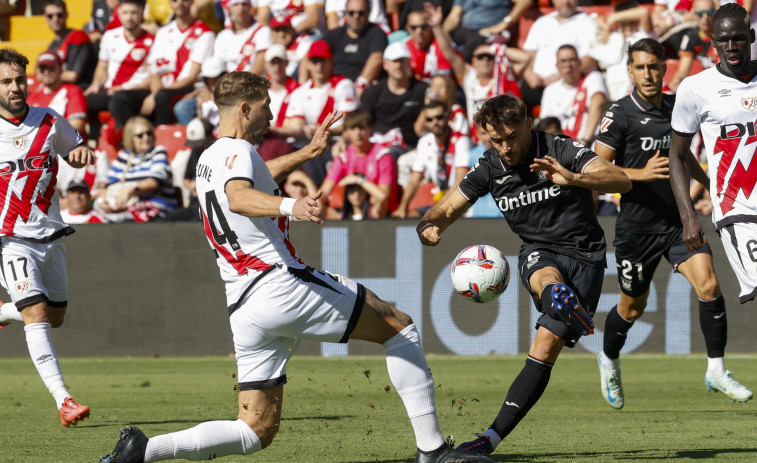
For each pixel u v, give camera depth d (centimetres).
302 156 1634
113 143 5094
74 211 4447
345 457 1689
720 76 1953
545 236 1761
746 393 2352
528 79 4716
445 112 4347
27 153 2239
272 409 1469
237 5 5122
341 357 4141
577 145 1705
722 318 2377
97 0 5934
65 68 5509
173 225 4181
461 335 4019
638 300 2433
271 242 1414
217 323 4153
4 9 6475
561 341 1633
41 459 1677
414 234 4031
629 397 2792
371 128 4347
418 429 1479
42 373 2103
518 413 1614
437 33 4756
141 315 4194
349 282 1454
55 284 2311
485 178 1772
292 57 5109
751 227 1934
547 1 5075
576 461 1619
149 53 5394
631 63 2350
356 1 4884
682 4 4728
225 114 1461
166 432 2070
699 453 1697
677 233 2398
